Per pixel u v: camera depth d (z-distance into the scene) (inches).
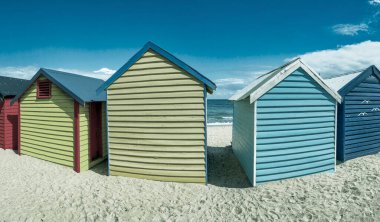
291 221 191.6
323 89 270.1
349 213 196.2
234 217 202.2
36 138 371.9
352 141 327.3
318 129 271.4
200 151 265.9
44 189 261.1
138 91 279.4
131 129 285.0
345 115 316.8
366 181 251.1
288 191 237.1
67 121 331.3
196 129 265.1
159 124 274.7
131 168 288.2
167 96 270.7
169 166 274.4
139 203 228.8
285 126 256.5
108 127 293.4
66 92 316.5
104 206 223.5
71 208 219.8
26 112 383.6
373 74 334.6
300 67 255.9
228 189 254.7
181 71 266.1
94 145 354.9
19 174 306.7
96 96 341.4
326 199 219.6
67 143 333.4
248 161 274.5
